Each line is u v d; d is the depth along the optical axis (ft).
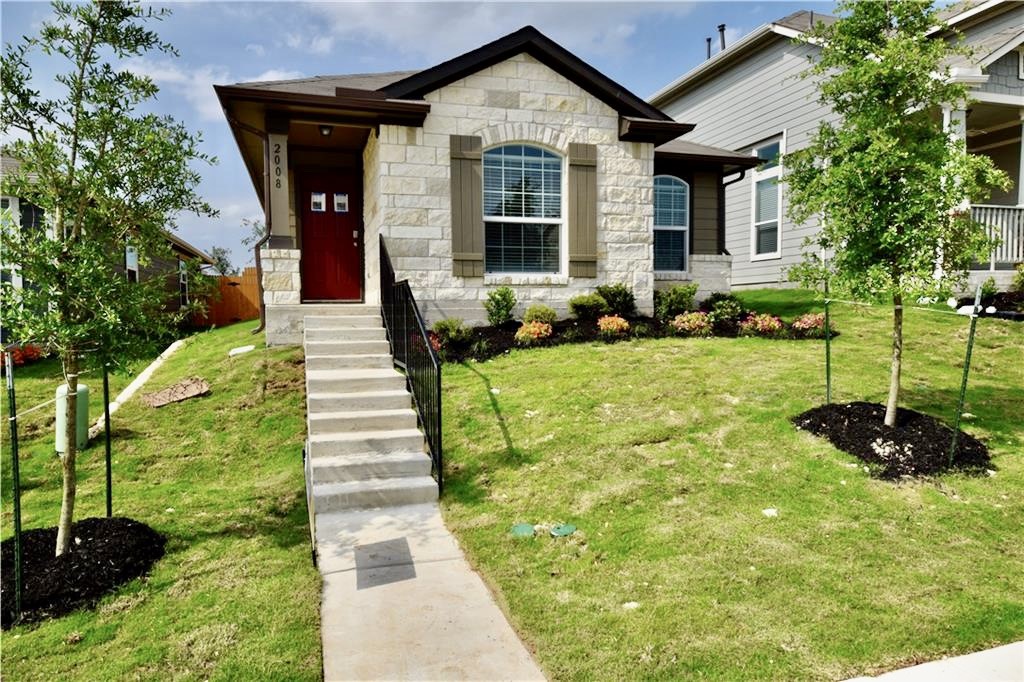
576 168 31.32
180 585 11.96
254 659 9.55
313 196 35.24
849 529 13.39
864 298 16.98
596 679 9.02
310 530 14.53
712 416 19.70
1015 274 33.63
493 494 16.34
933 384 21.84
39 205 12.41
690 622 10.30
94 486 17.74
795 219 19.17
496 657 9.62
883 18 16.99
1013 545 12.60
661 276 38.60
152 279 13.12
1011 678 8.85
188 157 13.28
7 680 9.06
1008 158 42.96
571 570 12.32
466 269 29.71
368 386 21.20
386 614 10.97
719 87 50.96
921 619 10.27
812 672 9.05
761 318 30.86
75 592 11.33
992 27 37.32
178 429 21.47
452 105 29.30
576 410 20.54
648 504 14.96
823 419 18.48
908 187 16.17
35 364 33.78
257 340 30.25
